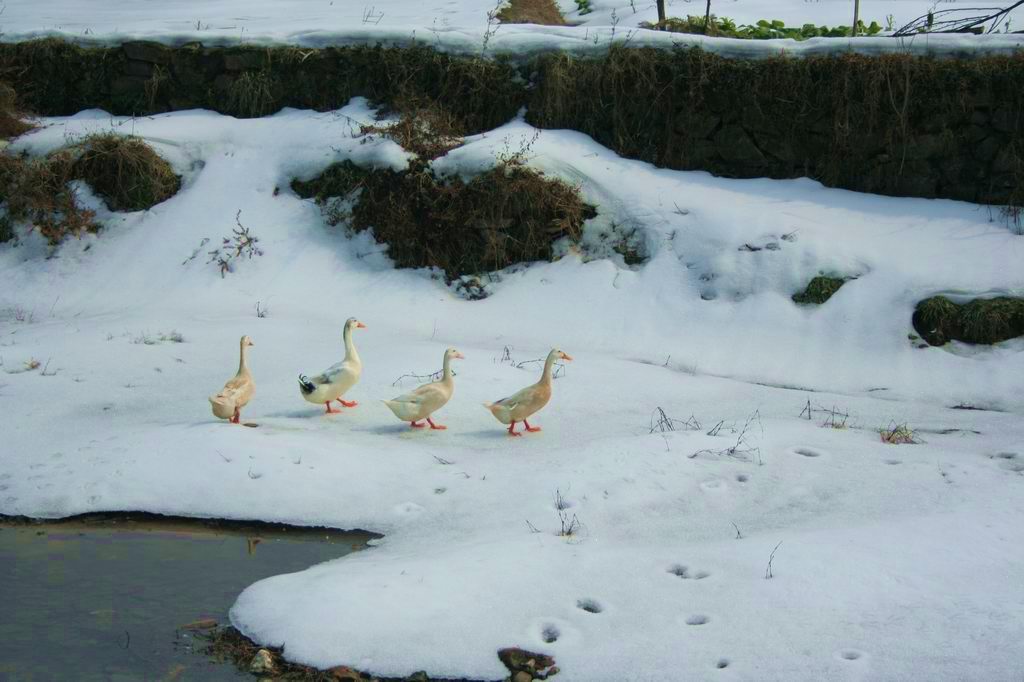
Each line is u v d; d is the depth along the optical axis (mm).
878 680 5973
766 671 6129
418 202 16141
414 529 8367
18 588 7605
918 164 15305
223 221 16641
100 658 6684
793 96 15828
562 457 9586
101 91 18859
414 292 15703
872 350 13016
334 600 7016
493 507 8656
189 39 18594
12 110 18281
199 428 9953
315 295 15680
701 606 6859
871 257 14086
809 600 6832
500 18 20844
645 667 6250
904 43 15492
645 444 9711
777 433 10172
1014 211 14555
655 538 8023
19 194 16906
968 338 12875
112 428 10359
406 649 6535
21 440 10203
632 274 15023
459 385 11922
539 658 6422
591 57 17172
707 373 13094
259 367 12594
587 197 15914
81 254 16625
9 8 23844
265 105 18375
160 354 12953
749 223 14867
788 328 13602
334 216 16703
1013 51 14945
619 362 13211
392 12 22219
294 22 20781
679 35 16750
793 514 8352
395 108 17719
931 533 7684
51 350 13031
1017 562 7211
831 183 15844
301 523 8570
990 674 5926
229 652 6730
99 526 8633
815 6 22453
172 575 7801
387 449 9914
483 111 17719
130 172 17109
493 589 7152
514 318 14883
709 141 16438
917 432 10602
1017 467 9328
